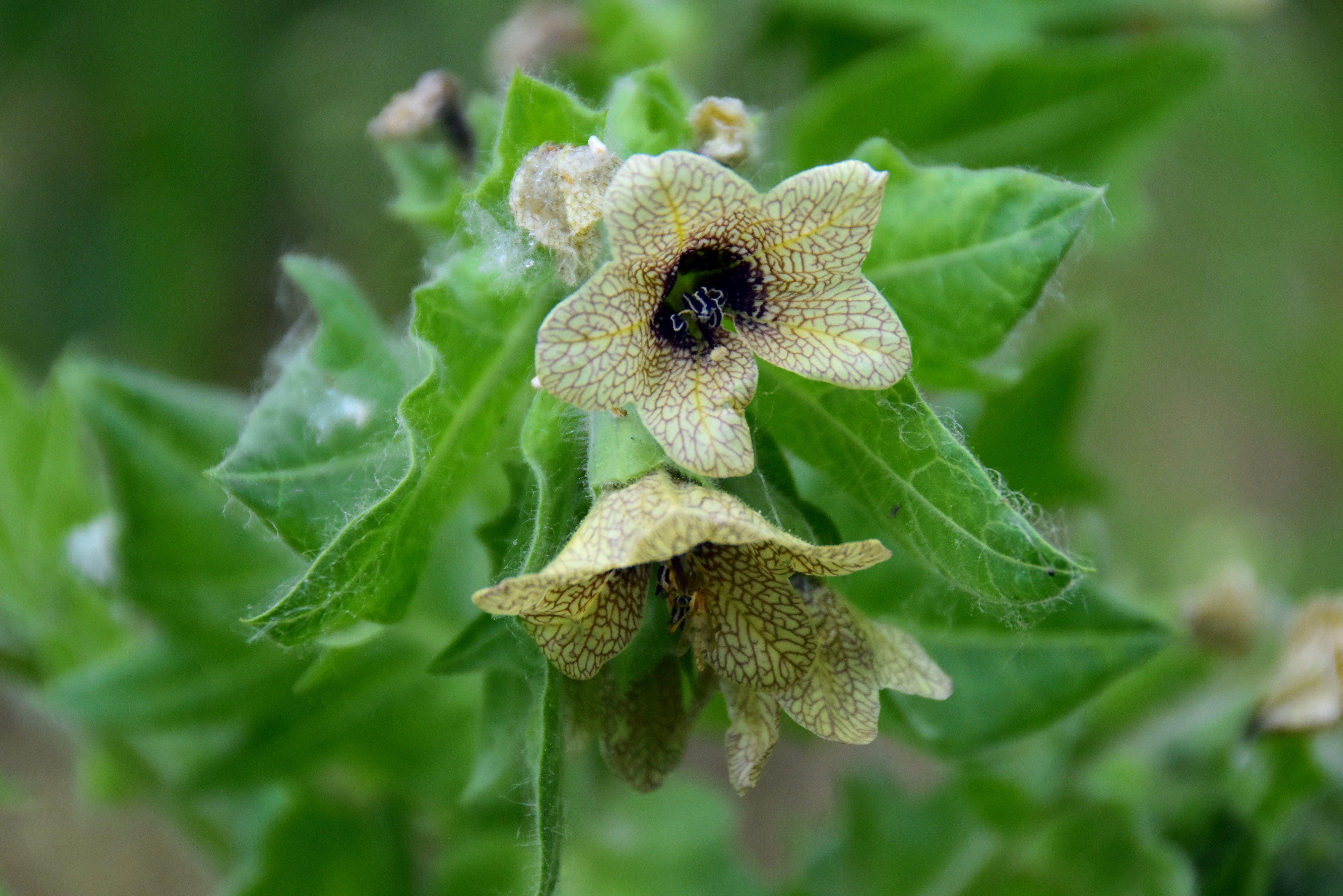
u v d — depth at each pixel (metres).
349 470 0.26
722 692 0.25
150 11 0.55
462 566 0.30
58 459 0.33
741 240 0.24
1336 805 0.30
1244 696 0.31
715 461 0.23
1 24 0.55
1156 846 0.30
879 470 0.24
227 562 0.31
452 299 0.25
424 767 0.31
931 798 0.33
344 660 0.29
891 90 0.33
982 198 0.26
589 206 0.24
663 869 0.33
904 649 0.25
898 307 0.26
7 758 0.53
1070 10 0.35
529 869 0.25
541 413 0.25
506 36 0.34
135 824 0.52
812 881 0.33
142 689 0.31
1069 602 0.27
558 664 0.24
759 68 0.37
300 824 0.31
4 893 0.47
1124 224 0.34
